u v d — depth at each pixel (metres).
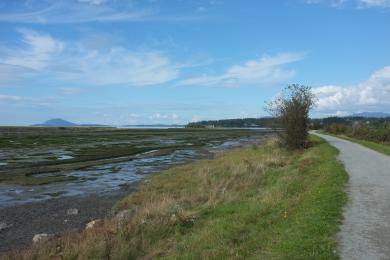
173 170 30.70
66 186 26.31
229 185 20.78
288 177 19.45
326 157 25.89
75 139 78.94
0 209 19.81
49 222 17.45
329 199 13.00
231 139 84.50
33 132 113.00
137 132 124.88
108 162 39.59
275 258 8.38
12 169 34.12
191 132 129.62
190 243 10.76
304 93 38.28
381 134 44.84
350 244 8.87
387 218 10.92
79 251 11.62
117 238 12.10
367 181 16.47
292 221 11.00
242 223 11.73
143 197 20.64
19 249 13.73
